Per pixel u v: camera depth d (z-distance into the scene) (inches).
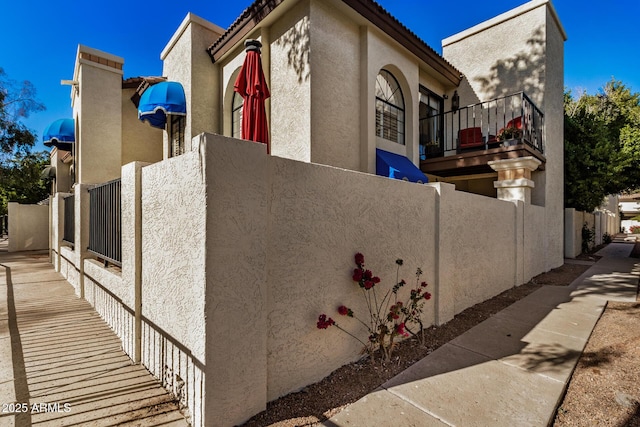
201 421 127.9
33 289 381.7
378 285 207.0
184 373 143.8
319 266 171.5
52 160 906.7
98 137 474.6
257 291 140.9
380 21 390.3
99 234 291.6
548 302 330.3
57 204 488.7
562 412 149.7
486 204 342.6
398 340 225.0
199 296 129.0
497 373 181.5
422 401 153.6
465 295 300.7
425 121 584.7
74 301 327.3
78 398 155.9
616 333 244.2
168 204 156.5
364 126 386.9
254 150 141.3
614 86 966.4
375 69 401.7
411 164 450.9
